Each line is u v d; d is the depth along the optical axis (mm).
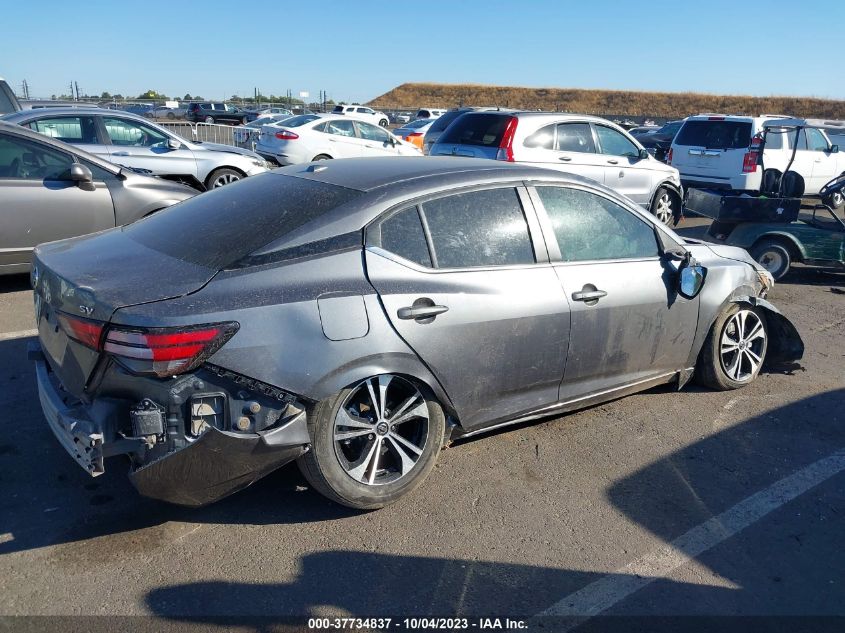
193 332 2830
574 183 4109
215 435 2898
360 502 3350
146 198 6961
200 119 37688
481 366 3619
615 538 3342
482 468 3926
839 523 3537
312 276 3160
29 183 6383
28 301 6500
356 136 16562
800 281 8773
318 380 3088
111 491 3551
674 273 4422
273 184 3861
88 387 3012
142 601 2797
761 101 72688
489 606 2855
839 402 4988
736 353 5008
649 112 75875
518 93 83625
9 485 3547
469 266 3605
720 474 3961
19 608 2732
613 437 4348
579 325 3963
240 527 3307
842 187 7984
